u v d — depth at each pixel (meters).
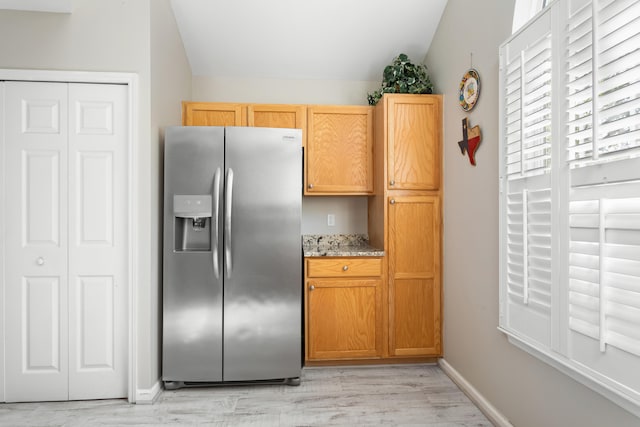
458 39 2.58
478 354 2.29
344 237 3.36
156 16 2.41
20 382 2.29
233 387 2.52
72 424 2.06
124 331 2.33
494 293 2.11
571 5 1.43
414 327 2.83
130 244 2.30
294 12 2.79
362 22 2.90
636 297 1.17
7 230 2.28
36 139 2.29
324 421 2.10
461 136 2.53
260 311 2.49
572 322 1.44
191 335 2.43
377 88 3.40
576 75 1.42
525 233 1.73
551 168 1.56
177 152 2.42
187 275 2.43
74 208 2.30
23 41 2.26
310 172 3.05
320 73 3.33
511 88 1.85
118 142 2.32
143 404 2.28
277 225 2.51
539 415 1.71
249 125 3.02
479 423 2.08
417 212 2.84
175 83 2.82
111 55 2.29
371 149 3.10
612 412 1.30
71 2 2.24
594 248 1.34
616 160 1.24
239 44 3.04
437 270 2.84
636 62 1.15
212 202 2.42
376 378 2.67
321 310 2.77
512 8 1.93
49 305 2.30
